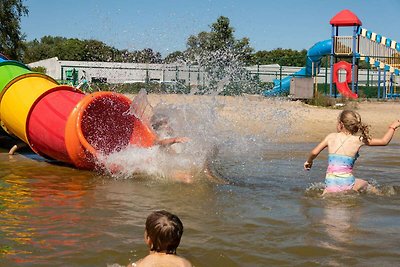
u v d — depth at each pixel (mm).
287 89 31547
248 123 14414
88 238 4641
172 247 3766
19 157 9930
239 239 4641
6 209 5660
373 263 4051
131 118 8914
